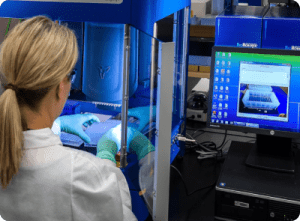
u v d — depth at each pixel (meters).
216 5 2.25
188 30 1.73
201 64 2.12
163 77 1.15
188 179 1.54
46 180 0.65
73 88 1.31
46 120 0.69
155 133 1.19
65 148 0.69
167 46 1.15
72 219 0.66
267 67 1.39
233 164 1.40
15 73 0.62
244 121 1.45
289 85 1.37
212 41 2.06
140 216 1.29
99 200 0.67
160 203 1.25
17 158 0.63
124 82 1.21
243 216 1.23
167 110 1.20
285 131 1.40
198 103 2.06
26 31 0.63
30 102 0.66
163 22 1.35
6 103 0.62
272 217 1.20
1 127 0.62
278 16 1.49
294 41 1.46
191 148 1.79
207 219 1.30
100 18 1.17
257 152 1.47
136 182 1.27
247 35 1.50
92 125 1.34
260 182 1.26
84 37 1.26
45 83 0.62
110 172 0.72
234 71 1.43
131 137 1.25
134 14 1.14
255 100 1.42
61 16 1.20
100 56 1.26
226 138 1.87
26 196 0.66
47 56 0.61
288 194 1.18
